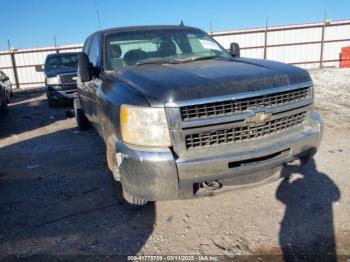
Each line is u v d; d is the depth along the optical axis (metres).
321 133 3.26
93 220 3.36
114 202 3.72
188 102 2.61
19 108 12.85
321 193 3.62
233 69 3.12
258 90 2.80
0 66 25.09
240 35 24.84
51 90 11.39
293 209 3.34
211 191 2.90
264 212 3.31
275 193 3.68
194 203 3.56
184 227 3.15
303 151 3.14
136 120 2.71
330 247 2.72
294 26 24.19
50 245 2.98
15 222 3.42
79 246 2.95
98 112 3.91
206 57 3.99
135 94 2.81
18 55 24.95
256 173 3.05
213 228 3.10
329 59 24.59
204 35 4.76
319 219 3.13
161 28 4.61
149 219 3.32
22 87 25.50
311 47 24.52
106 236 3.07
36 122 9.21
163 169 2.63
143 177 2.70
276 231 2.99
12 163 5.44
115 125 2.97
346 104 8.54
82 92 5.41
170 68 3.33
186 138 2.69
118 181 3.37
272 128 2.99
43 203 3.83
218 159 2.69
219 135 2.77
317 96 10.13
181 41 4.40
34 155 5.82
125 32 4.44
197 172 2.67
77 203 3.76
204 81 2.75
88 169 4.86
